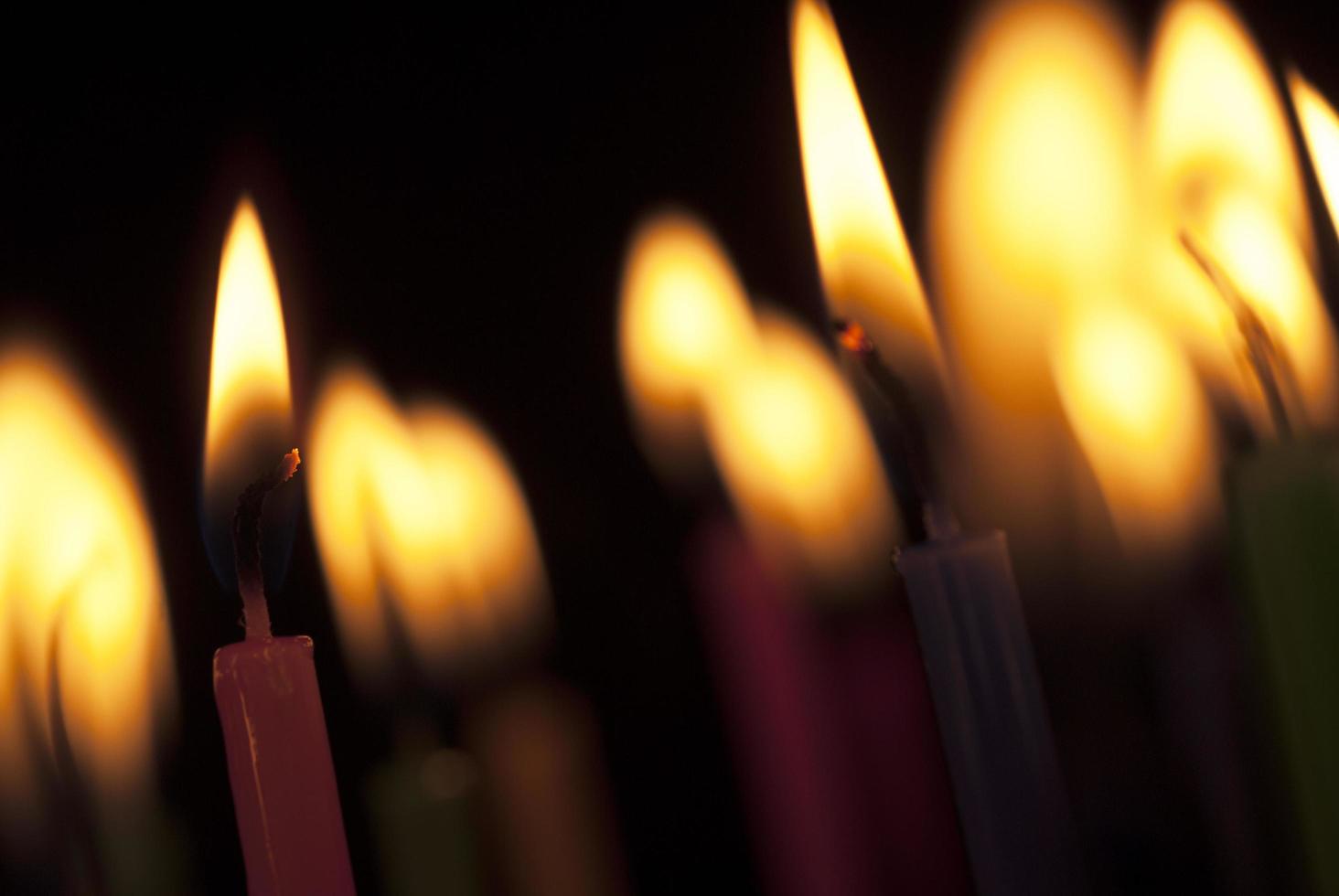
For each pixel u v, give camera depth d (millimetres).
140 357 407
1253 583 245
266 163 414
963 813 237
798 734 286
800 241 404
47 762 311
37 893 308
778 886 287
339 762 366
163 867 307
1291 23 369
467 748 297
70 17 407
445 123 417
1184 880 298
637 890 352
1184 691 278
